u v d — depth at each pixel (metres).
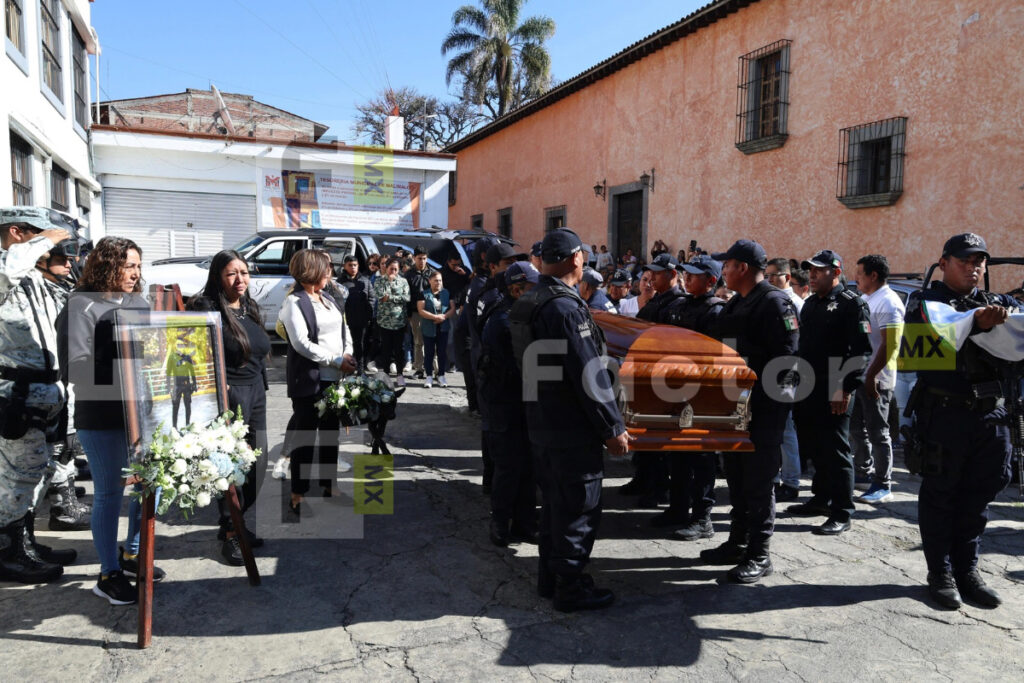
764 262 3.63
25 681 2.53
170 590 3.27
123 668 2.63
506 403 3.80
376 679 2.59
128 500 4.34
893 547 3.96
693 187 14.52
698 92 14.31
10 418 3.18
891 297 4.68
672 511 4.28
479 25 29.12
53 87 10.41
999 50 8.90
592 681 2.61
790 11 12.07
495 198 23.78
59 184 10.96
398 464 5.46
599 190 17.62
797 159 11.99
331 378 4.35
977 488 3.23
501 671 2.66
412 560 3.68
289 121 25.52
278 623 2.99
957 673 2.69
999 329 3.03
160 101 24.80
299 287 4.18
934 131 9.73
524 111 21.03
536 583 3.44
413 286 8.59
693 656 2.79
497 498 3.86
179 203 14.66
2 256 3.27
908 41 10.07
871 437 4.78
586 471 3.06
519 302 3.21
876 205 10.52
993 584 3.49
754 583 3.48
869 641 2.92
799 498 4.91
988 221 9.08
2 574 3.30
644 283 5.59
